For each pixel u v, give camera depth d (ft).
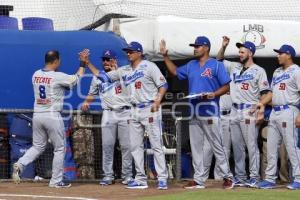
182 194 80.28
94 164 98.17
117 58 102.58
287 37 103.86
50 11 130.21
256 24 103.30
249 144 87.97
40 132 89.92
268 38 103.40
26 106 100.73
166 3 124.16
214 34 102.22
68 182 95.09
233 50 102.47
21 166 89.25
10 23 110.01
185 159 99.45
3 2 130.52
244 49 88.17
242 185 89.61
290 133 85.35
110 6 122.62
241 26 102.83
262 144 95.35
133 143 87.10
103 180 92.58
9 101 100.17
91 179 96.43
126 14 117.29
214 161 98.32
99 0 123.85
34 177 97.30
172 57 102.06
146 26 103.50
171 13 122.52
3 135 96.99
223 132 92.63
